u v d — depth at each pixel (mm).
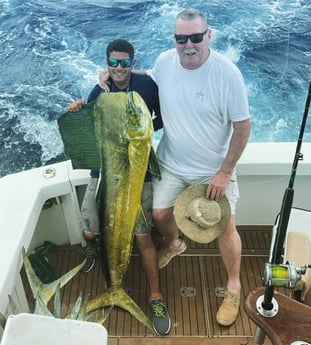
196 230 2168
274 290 1452
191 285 2582
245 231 2889
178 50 1867
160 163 2258
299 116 6516
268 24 8594
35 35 8492
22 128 6379
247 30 8398
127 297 2332
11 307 1716
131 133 1937
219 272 2658
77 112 1967
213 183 2082
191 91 1948
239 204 2824
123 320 2367
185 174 2184
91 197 2316
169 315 2414
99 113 1952
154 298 2402
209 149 2100
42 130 6301
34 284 1891
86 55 7980
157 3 9219
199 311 2436
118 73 1973
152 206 2299
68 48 8156
